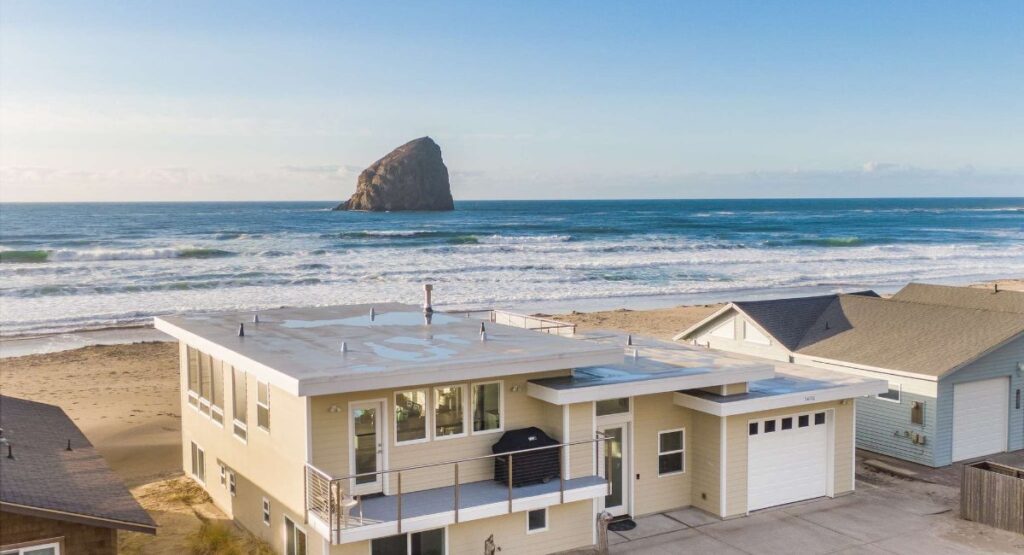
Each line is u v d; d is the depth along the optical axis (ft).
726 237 364.99
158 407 93.97
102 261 244.63
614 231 405.18
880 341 76.74
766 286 207.41
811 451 61.21
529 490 48.06
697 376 55.06
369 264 239.30
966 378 69.05
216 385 59.06
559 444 49.39
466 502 45.83
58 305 169.37
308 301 172.55
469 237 336.90
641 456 57.00
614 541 52.54
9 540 35.70
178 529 54.70
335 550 42.73
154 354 125.59
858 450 74.18
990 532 53.93
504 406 50.49
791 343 81.56
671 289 200.75
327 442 44.65
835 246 324.60
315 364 44.98
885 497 61.46
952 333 73.87
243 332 57.11
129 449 76.59
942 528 54.75
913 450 69.62
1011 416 73.26
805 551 50.78
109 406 93.61
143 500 60.95
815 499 61.26
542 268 238.07
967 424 70.44
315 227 414.82
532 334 57.57
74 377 109.19
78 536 37.50
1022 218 563.48
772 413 58.80
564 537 50.31
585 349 50.57
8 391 100.07
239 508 54.75
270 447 48.70
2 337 139.44
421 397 47.65
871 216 595.06
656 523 55.83
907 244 335.88
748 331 85.40
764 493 58.75
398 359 46.70
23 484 39.11
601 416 54.85
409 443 47.29
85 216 540.52
